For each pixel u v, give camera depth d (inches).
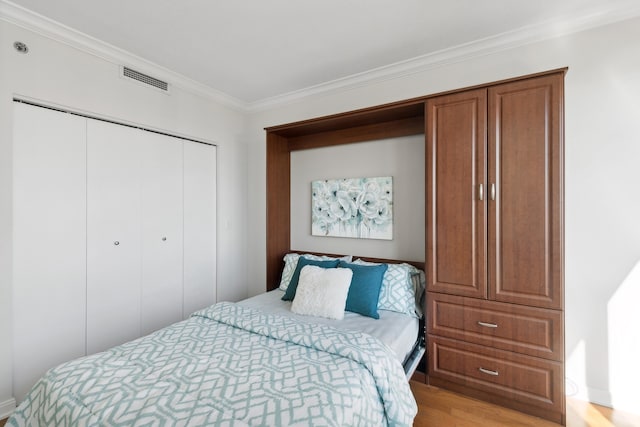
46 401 48.9
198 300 124.5
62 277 85.2
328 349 60.4
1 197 73.7
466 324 80.1
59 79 83.3
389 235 110.1
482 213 77.8
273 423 40.3
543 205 71.2
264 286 140.6
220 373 52.5
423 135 104.5
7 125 74.5
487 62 91.7
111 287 96.1
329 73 110.9
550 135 70.6
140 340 66.2
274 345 63.9
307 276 92.4
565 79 81.4
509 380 74.9
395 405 54.2
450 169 82.0
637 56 74.0
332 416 42.3
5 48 74.0
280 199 128.6
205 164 128.0
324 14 77.6
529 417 72.8
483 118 77.7
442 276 83.2
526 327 72.9
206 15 77.6
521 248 73.5
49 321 82.7
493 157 76.4
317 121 108.7
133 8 74.6
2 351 73.7
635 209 74.4
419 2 73.1
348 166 120.2
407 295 90.7
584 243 79.7
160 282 110.5
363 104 114.1
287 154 132.6
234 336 68.4
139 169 104.0
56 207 84.0
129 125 101.4
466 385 80.6
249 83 119.3
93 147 92.2
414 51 95.7
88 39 86.7
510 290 74.7
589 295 79.1
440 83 99.2
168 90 110.9
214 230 131.7
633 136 74.5
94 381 49.8
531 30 83.4
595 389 78.4
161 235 110.9
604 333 77.5
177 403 44.3
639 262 74.1
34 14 75.7
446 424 70.6
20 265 77.6
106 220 95.0
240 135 142.3
